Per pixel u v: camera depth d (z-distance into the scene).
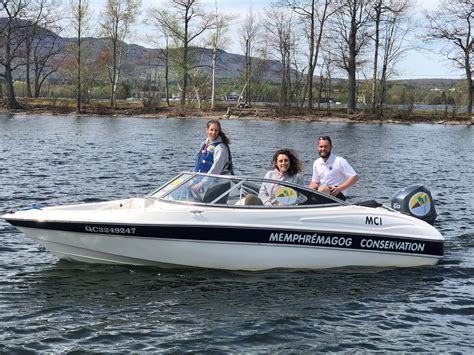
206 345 6.89
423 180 20.91
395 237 9.59
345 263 9.52
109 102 81.69
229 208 9.15
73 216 9.05
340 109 72.50
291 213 9.25
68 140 34.06
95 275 9.06
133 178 19.42
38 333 7.11
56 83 100.25
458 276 9.46
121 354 6.63
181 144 33.09
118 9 75.00
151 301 8.16
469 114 66.88
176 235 8.98
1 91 80.50
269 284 8.84
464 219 13.77
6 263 9.58
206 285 8.77
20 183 17.48
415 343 7.08
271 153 29.02
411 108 66.06
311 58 69.38
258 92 87.06
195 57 72.75
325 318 7.73
